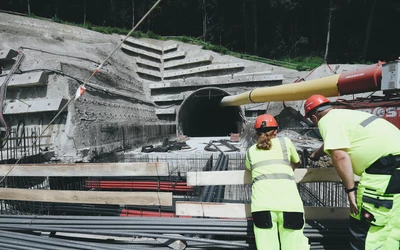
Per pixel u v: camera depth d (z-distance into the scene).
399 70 6.14
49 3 31.75
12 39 13.48
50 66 9.44
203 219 3.14
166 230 3.11
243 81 18.75
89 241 3.41
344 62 32.91
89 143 9.31
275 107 17.12
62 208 4.79
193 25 42.78
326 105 2.62
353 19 34.59
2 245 3.19
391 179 2.08
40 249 3.09
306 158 4.67
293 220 2.31
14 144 7.98
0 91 9.19
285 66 22.38
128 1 38.88
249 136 12.96
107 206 4.93
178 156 10.73
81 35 20.77
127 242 3.29
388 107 6.52
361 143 2.20
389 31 33.66
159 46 26.64
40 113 8.89
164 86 19.97
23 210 4.89
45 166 3.67
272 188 2.40
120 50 22.05
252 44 38.12
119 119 12.43
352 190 2.25
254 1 34.94
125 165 3.32
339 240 3.00
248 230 2.99
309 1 36.56
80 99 9.55
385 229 2.12
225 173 3.07
